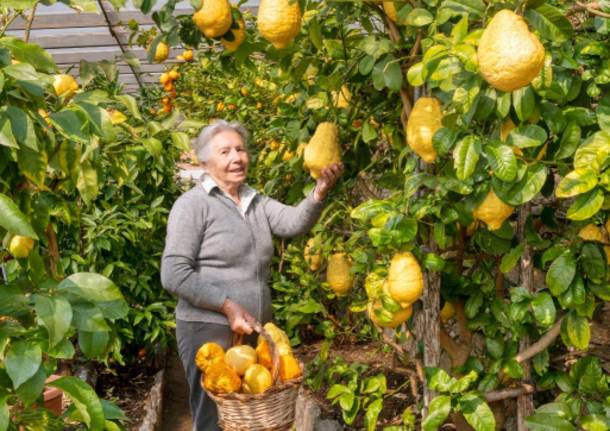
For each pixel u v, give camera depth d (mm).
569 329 2082
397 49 2309
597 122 1833
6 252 2137
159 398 4609
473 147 1724
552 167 2105
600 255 1955
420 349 2572
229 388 2529
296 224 3059
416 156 2316
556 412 2146
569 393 2242
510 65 1453
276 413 2564
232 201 3061
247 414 2521
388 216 2139
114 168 2682
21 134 1467
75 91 2186
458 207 2105
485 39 1499
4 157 1626
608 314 2768
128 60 2514
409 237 2074
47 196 2447
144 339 4816
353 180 3072
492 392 2350
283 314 4344
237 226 3014
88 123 1675
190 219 2943
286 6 2170
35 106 1640
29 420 1482
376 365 4602
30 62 1600
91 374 4918
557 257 1986
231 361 2623
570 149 1799
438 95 2090
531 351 2283
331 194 3207
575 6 1942
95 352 1443
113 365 5414
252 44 2658
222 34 2467
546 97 1791
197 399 3016
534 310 2012
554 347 2629
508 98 1713
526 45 1446
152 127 2549
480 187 1902
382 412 3758
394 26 2314
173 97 5699
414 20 1982
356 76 2703
